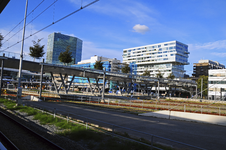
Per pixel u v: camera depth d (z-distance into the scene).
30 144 9.88
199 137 12.39
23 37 25.95
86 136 11.27
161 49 145.12
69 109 24.69
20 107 23.38
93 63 114.38
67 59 60.72
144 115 22.02
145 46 154.88
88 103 35.38
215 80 73.00
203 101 52.06
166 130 14.23
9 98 34.75
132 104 34.19
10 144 9.46
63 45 194.00
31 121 16.11
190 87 76.94
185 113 18.92
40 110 20.66
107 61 109.56
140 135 12.58
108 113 22.58
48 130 13.10
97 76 52.09
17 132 12.08
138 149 9.39
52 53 186.12
